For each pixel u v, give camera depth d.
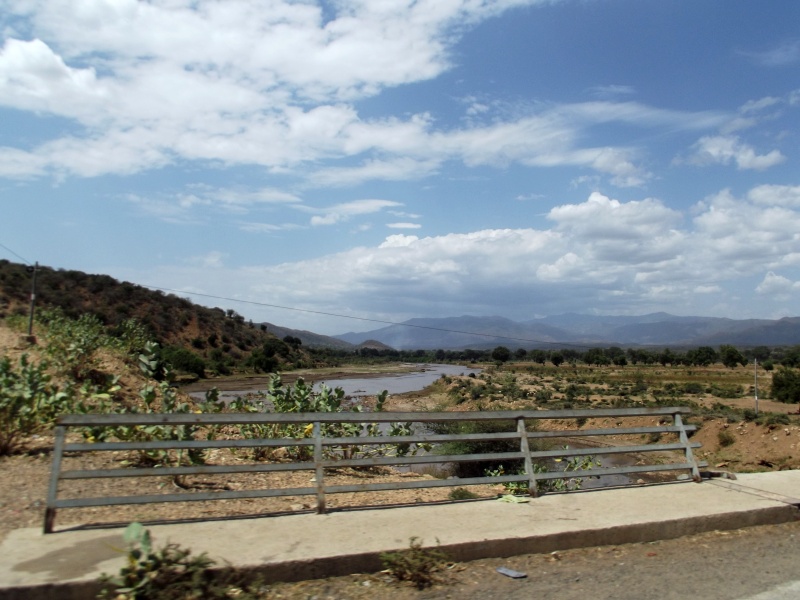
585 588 5.19
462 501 7.41
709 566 5.83
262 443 6.39
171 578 4.58
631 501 7.57
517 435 7.70
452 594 4.98
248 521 6.21
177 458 8.46
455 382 66.06
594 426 38.75
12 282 42.69
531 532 6.13
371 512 6.72
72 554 5.01
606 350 128.12
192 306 72.69
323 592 4.93
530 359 146.75
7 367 9.17
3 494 6.65
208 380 51.12
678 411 8.85
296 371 75.38
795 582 5.43
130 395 12.73
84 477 5.62
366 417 6.82
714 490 8.26
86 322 15.70
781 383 50.81
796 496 7.95
